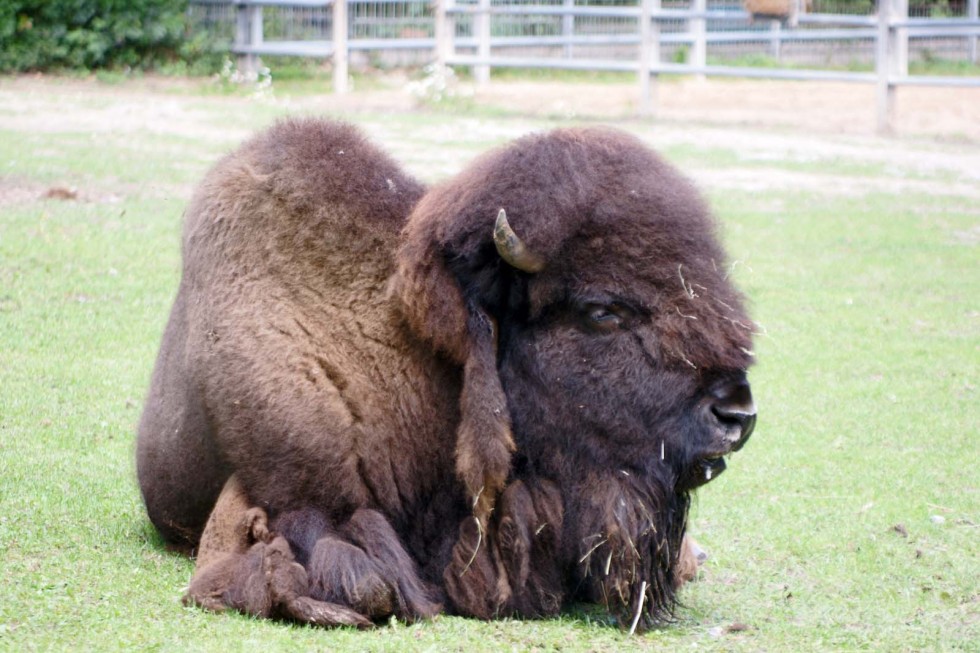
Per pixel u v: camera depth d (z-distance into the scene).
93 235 30.61
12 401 19.59
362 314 12.46
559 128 12.55
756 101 63.62
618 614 12.19
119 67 62.66
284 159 12.84
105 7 61.69
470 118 54.12
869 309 29.00
